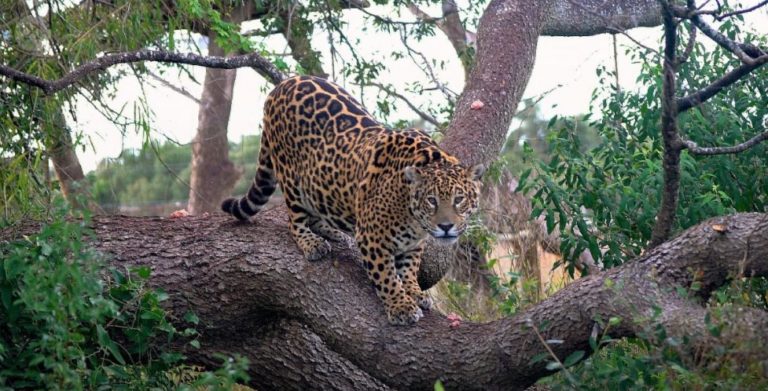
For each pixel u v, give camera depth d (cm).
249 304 1034
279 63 1509
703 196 1114
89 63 1214
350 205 1026
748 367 764
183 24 1619
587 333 883
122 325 955
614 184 1192
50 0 1382
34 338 889
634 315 838
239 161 2920
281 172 1091
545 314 904
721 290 945
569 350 898
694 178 1142
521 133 1827
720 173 1155
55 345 806
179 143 1456
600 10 1731
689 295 866
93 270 846
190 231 1088
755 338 768
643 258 893
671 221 991
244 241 1057
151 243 1058
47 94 1170
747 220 871
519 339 912
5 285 871
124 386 893
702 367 788
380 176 973
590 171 1261
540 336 859
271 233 1081
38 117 1356
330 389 1089
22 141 1316
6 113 1305
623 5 1750
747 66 905
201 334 1048
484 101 1422
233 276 1025
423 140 1009
